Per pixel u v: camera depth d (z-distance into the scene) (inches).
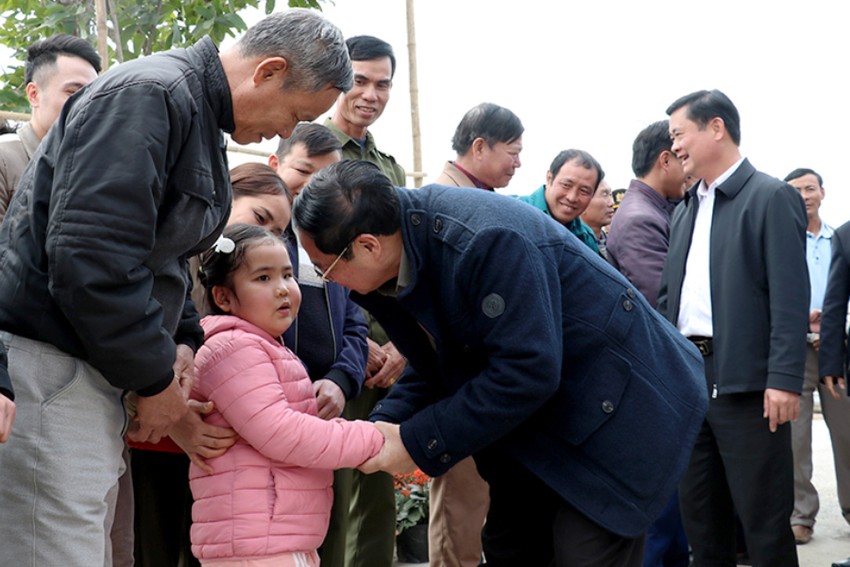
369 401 142.2
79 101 81.0
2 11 173.9
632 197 179.3
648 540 168.6
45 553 80.7
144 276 79.4
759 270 136.5
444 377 94.9
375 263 89.0
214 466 95.3
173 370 85.4
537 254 88.2
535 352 85.1
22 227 81.3
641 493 92.2
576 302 92.2
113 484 86.4
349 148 152.3
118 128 77.7
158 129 79.0
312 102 87.4
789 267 133.3
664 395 94.4
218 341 95.8
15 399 79.8
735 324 136.9
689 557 186.4
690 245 148.3
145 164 77.5
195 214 84.4
